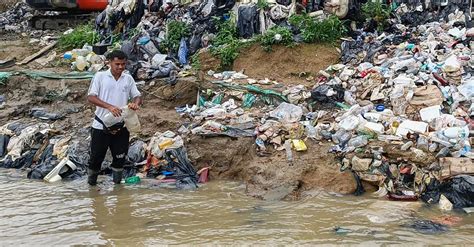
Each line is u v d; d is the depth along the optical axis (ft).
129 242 20.45
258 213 23.34
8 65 45.68
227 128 30.04
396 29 40.60
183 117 32.99
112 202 25.03
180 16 45.78
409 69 33.12
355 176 25.95
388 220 22.31
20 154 31.99
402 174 25.75
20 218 23.15
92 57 42.60
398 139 26.96
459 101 29.86
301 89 34.19
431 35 37.55
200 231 21.43
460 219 22.62
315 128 28.91
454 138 26.25
